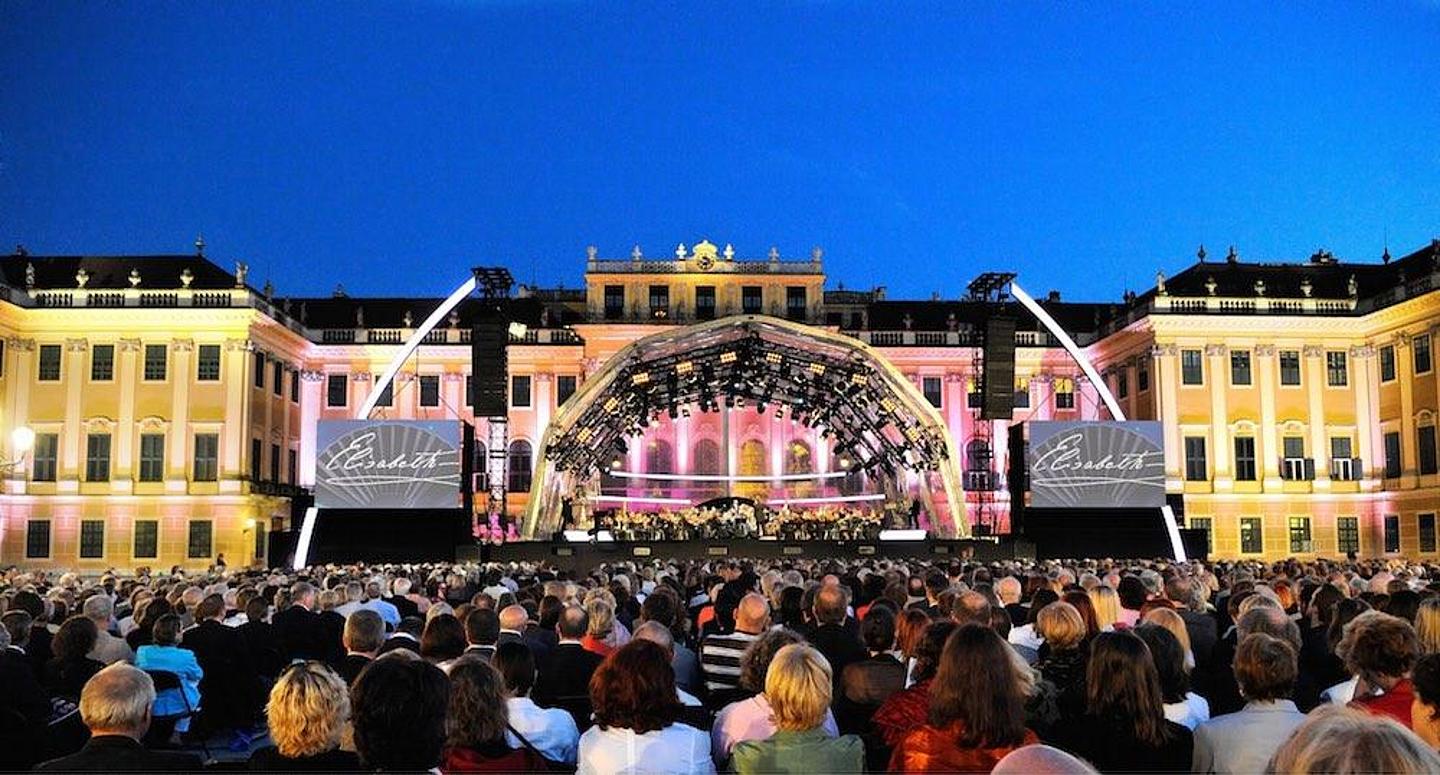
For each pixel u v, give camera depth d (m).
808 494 73.25
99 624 12.01
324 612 14.02
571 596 12.71
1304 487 67.56
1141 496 40.16
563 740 7.59
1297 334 68.38
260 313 65.06
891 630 8.45
